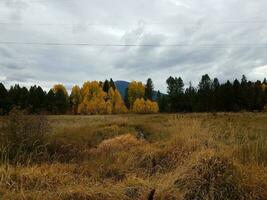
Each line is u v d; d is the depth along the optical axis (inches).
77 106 3890.3
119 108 3826.3
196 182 215.8
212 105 3376.0
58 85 3858.3
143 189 211.2
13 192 202.8
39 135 349.7
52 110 3117.6
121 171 274.2
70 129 562.9
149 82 4421.8
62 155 339.3
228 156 252.2
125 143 416.8
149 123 781.9
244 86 3358.8
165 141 375.9
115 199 202.2
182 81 4254.4
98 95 3791.8
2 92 2664.9
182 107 3809.1
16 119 343.6
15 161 291.1
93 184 233.3
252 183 216.5
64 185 226.2
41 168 262.8
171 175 234.2
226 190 211.8
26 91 3006.9
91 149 406.9
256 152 273.0
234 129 419.8
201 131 370.9
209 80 4008.4
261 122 767.7
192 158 249.6
